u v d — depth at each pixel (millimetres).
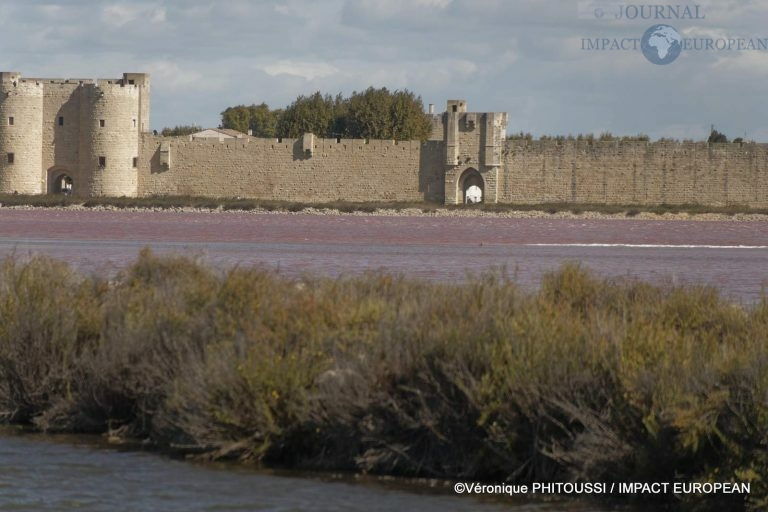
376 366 66938
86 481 64812
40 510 60250
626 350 64750
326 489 63625
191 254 131375
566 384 63656
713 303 81938
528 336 66188
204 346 72562
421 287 85500
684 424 59500
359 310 74375
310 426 67688
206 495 62531
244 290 79750
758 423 58969
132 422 74438
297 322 72000
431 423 65250
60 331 77875
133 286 89062
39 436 73875
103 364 75062
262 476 65688
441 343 66562
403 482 64875
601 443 61906
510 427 64062
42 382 76812
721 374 61344
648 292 86938
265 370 68500
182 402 69188
